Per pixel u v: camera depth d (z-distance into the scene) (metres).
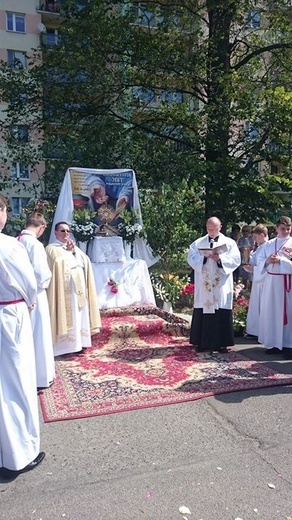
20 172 13.80
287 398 4.32
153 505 2.71
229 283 5.87
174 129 13.11
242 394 4.41
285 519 2.58
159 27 12.11
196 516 2.60
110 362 5.45
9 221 9.65
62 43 12.08
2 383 2.99
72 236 7.26
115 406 4.12
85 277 5.89
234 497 2.78
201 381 4.74
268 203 11.84
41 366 4.46
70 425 3.78
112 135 11.82
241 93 11.70
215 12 12.26
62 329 5.45
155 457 3.25
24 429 3.05
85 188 7.55
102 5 12.04
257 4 12.37
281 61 13.02
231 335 5.90
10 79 12.68
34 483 2.96
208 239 5.89
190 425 3.76
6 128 12.76
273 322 5.86
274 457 3.25
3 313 3.01
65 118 12.66
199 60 11.95
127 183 7.86
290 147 12.08
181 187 8.98
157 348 6.07
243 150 12.57
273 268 5.84
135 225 7.77
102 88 12.21
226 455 3.28
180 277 8.58
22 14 23.55
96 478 3.00
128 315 7.02
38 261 4.33
